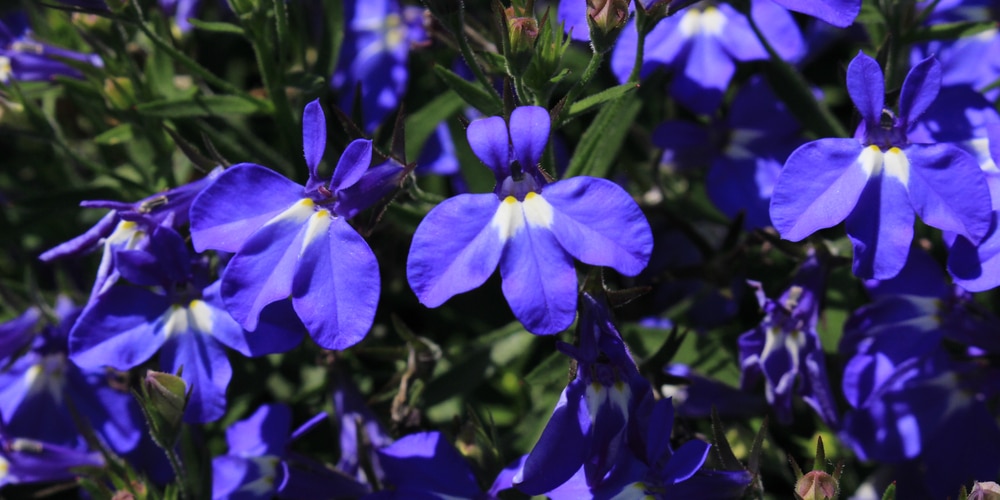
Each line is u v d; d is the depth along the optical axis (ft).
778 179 0.50
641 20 0.54
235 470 0.59
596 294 0.51
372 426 0.60
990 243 0.50
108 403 0.63
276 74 0.61
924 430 0.61
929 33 0.61
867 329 0.59
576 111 0.55
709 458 0.54
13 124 0.63
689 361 0.63
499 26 0.52
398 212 0.60
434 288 0.48
